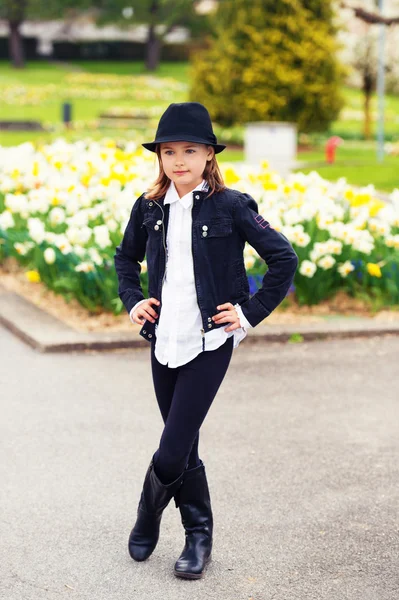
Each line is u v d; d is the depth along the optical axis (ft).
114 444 18.15
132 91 157.07
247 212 12.21
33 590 12.75
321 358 23.91
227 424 19.24
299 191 29.76
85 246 28.07
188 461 13.33
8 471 16.81
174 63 227.40
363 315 27.43
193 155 11.94
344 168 70.23
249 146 71.92
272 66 90.22
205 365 12.41
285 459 17.52
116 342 24.44
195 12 212.23
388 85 103.71
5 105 131.95
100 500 15.65
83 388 21.40
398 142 98.17
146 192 12.80
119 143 75.05
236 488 16.20
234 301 12.43
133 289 13.16
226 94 92.53
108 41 233.55
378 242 28.89
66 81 171.73
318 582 13.05
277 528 14.74
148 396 20.95
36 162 33.91
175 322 12.40
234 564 13.57
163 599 12.57
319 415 19.92
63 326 25.71
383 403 20.74
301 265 27.40
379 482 16.56
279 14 90.27
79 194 29.12
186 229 12.24
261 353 24.25
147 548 13.53
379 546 14.16
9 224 29.86
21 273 32.65
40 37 243.40
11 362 23.29
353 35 102.63
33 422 19.27
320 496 15.94
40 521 14.84
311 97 91.45
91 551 13.89
